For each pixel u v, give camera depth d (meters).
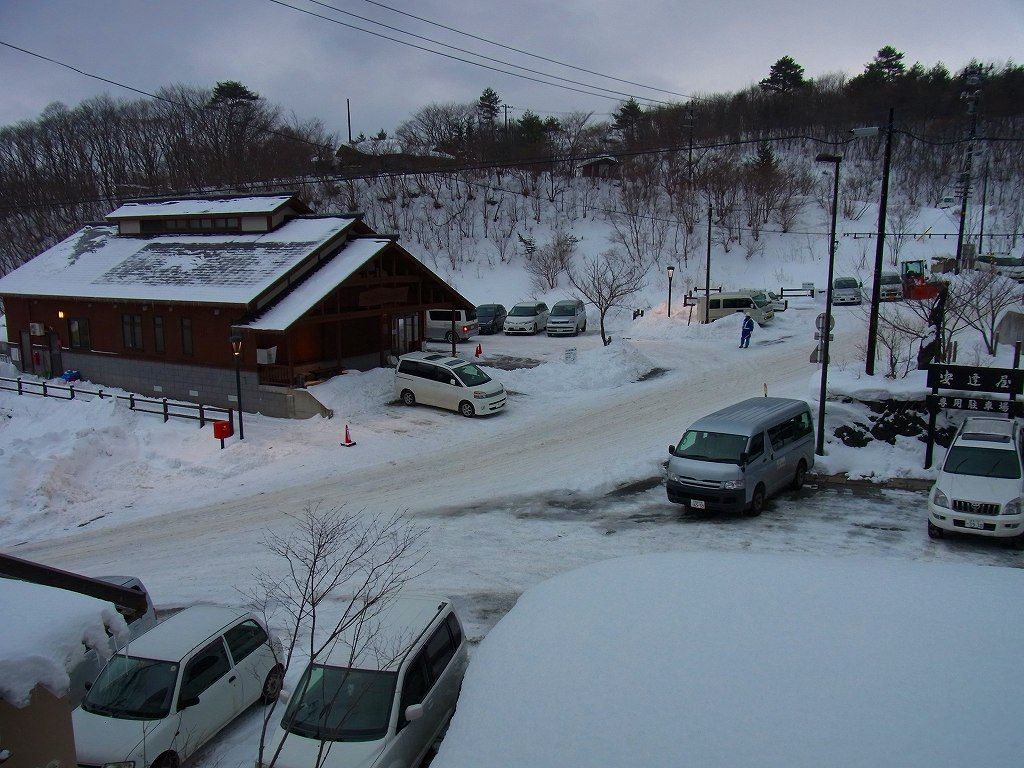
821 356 19.45
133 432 23.05
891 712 4.91
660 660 5.80
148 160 65.62
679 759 4.69
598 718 5.19
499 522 15.89
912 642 5.77
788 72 80.25
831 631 6.02
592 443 21.33
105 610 5.49
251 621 9.99
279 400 24.81
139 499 19.11
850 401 19.53
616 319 46.06
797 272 54.66
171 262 28.83
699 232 61.25
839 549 13.59
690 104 72.56
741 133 77.19
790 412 17.22
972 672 5.30
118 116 68.94
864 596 6.67
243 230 29.59
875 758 4.50
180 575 14.10
